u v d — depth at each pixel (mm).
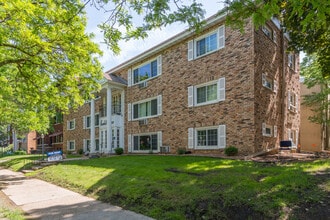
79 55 9094
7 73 10000
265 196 5188
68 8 7078
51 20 7340
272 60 14977
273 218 4512
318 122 20859
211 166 9031
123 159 14023
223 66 13977
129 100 21078
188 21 5605
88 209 6352
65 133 30375
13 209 6621
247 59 12906
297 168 7328
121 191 7246
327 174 6359
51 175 11977
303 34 10977
